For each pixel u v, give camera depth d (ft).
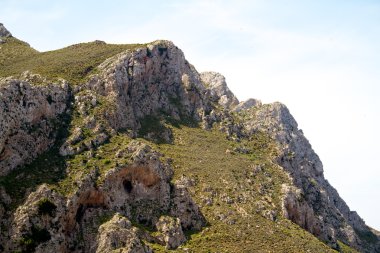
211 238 493.77
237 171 620.49
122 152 507.30
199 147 651.66
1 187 442.91
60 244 423.23
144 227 470.39
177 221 480.64
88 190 463.42
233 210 549.54
